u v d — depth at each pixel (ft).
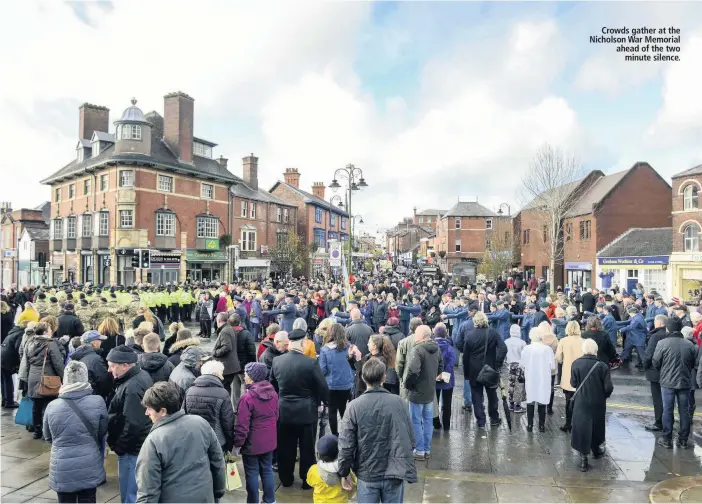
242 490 20.38
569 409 28.17
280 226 175.94
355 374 29.58
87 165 122.72
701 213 90.58
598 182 135.33
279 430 20.81
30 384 24.57
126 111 116.67
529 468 23.06
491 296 57.67
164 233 120.16
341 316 42.42
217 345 28.14
